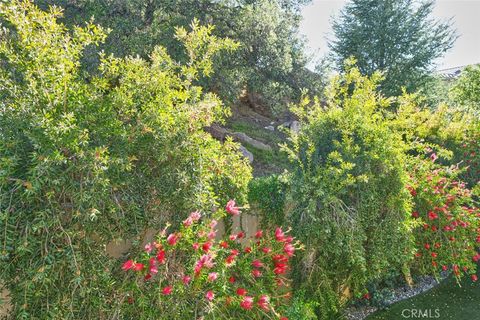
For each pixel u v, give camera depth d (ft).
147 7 30.19
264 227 15.44
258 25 32.76
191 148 10.64
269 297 10.89
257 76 33.86
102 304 8.93
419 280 20.15
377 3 54.95
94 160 8.79
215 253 9.97
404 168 17.13
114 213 9.55
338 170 13.98
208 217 11.12
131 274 9.62
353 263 13.97
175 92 11.12
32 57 9.29
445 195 17.88
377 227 15.17
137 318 9.42
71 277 8.75
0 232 8.20
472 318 16.39
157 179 10.55
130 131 10.14
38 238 8.55
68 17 27.30
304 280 14.64
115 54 26.13
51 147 8.72
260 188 15.29
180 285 9.29
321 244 14.43
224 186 12.34
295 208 14.64
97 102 10.28
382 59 54.08
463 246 17.62
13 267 8.55
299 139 16.24
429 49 53.06
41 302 8.55
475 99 46.78
